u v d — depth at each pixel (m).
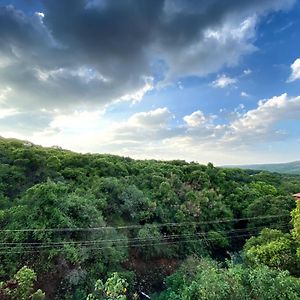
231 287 16.66
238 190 42.62
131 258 29.66
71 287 23.31
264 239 25.97
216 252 35.38
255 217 36.69
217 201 38.69
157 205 34.22
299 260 21.22
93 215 27.33
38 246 23.92
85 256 24.09
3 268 22.28
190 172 45.50
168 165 46.44
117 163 41.38
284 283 16.39
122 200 32.94
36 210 24.77
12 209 25.12
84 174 35.62
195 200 36.62
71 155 39.50
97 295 16.20
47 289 22.91
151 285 28.03
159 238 30.50
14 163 31.89
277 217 35.16
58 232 24.80
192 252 31.55
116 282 11.21
